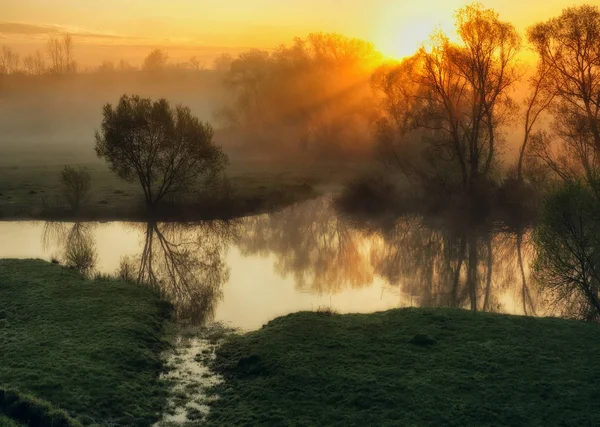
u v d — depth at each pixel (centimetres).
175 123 4516
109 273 2792
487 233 4094
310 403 1421
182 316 2212
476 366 1570
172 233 3962
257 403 1445
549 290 2542
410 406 1374
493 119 4684
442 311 2058
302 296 2562
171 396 1520
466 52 4494
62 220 4150
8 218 4156
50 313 2003
